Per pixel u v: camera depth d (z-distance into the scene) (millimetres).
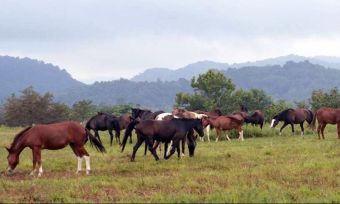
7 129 49188
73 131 16422
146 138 19188
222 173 15672
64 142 16281
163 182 14266
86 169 16641
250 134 33719
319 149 22062
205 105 76562
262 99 89188
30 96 78562
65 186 13836
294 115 32969
